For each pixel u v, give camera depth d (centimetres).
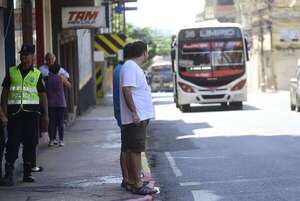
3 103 1242
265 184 1276
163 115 3253
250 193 1195
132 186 1167
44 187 1238
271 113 3145
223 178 1363
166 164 1587
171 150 1852
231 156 1680
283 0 6400
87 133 2297
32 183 1284
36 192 1187
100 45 4097
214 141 2038
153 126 2627
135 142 1142
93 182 1289
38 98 1267
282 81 6419
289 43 6375
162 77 8006
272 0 6419
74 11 2622
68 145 1917
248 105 3962
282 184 1270
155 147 1927
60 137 1886
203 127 2512
